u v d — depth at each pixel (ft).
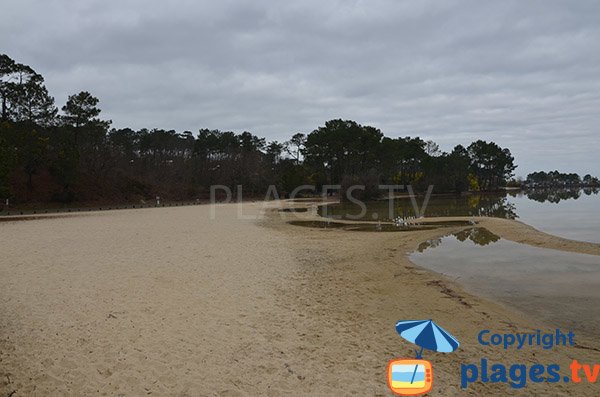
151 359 23.95
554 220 103.65
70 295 36.35
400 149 302.04
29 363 23.32
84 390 20.47
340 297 37.83
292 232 85.61
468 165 353.51
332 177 291.79
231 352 25.13
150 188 249.55
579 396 20.67
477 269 50.08
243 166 292.81
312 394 20.30
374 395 20.25
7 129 150.41
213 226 95.55
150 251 58.49
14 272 44.88
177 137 354.95
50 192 182.80
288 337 27.76
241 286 40.68
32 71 182.80
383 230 89.30
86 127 199.72
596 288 40.68
